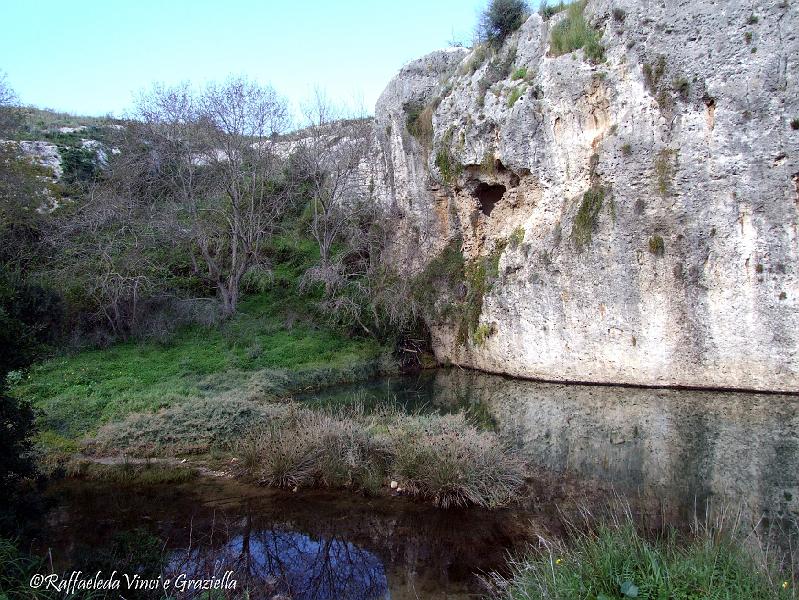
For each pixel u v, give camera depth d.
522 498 9.31
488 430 12.27
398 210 24.42
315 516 9.18
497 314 18.89
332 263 23.39
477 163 19.55
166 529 8.82
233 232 22.53
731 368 14.31
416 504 9.40
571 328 16.77
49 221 21.69
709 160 14.41
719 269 14.35
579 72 16.44
